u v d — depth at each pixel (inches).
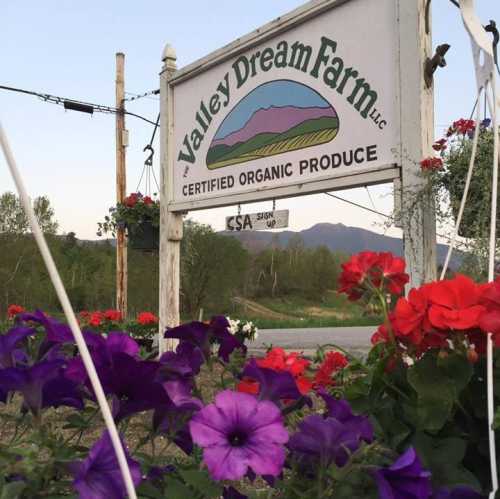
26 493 32.1
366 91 149.3
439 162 125.3
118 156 522.0
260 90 188.5
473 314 43.1
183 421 38.1
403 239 131.4
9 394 40.0
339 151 157.5
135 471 30.4
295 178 173.0
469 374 45.3
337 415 38.4
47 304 950.4
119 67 523.2
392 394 52.2
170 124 231.6
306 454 37.0
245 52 195.3
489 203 117.3
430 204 127.4
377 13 146.9
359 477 36.9
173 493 35.6
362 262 56.3
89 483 29.3
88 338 36.2
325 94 162.7
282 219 183.2
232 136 199.8
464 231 124.3
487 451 47.7
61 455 34.0
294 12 171.6
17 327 42.0
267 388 37.8
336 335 596.4
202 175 214.2
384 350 53.3
